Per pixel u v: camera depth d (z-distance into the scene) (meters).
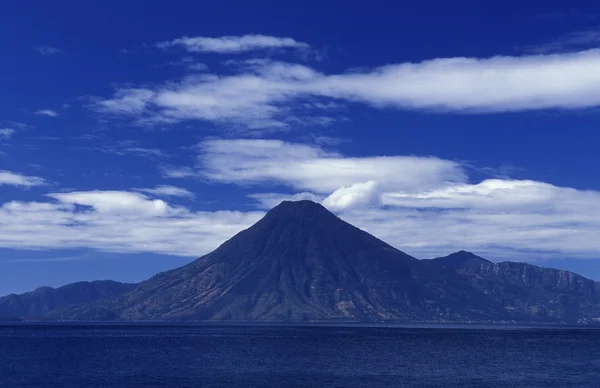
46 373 154.50
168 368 166.50
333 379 145.00
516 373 162.75
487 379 148.75
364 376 151.50
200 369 164.25
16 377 146.50
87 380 141.12
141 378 144.38
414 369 169.50
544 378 152.12
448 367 176.38
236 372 157.38
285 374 153.75
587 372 167.25
